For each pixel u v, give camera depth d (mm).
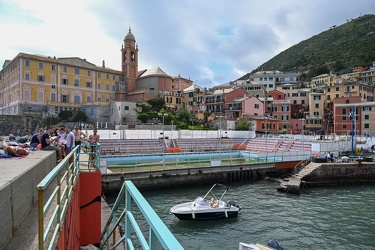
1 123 61250
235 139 59969
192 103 94188
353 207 23562
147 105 80062
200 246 15883
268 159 39094
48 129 14617
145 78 92625
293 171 36625
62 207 5355
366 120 68375
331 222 19781
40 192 3031
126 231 3514
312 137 58344
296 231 18078
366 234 17703
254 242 16469
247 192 28453
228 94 84500
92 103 77500
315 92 89562
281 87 95188
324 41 177000
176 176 29578
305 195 27891
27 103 70625
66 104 74250
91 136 16062
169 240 1646
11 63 75438
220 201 21281
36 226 4625
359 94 84500
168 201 24656
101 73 86250
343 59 135375
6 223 3836
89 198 11398
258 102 80062
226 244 16156
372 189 31766
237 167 33562
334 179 34594
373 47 131125
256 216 20922
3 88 83625
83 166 14047
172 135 55625
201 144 55125
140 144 49188
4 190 3762
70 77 79062
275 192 28531
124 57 92250
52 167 9477
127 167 32281
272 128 77062
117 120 72688
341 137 55938
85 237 11219
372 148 50312
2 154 7656
